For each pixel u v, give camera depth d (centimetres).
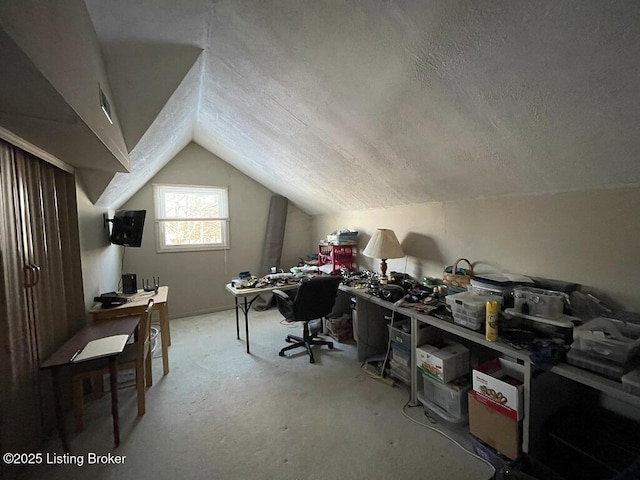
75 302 217
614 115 115
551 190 177
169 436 176
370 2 111
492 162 174
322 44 139
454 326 176
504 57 111
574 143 137
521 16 96
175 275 402
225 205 435
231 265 442
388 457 158
